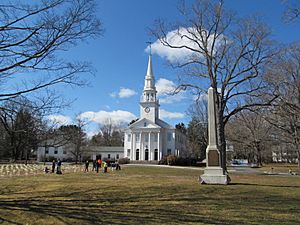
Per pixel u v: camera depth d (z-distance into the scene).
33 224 7.70
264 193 13.62
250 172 38.66
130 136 85.81
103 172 34.22
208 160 18.53
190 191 14.05
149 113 85.38
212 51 30.48
